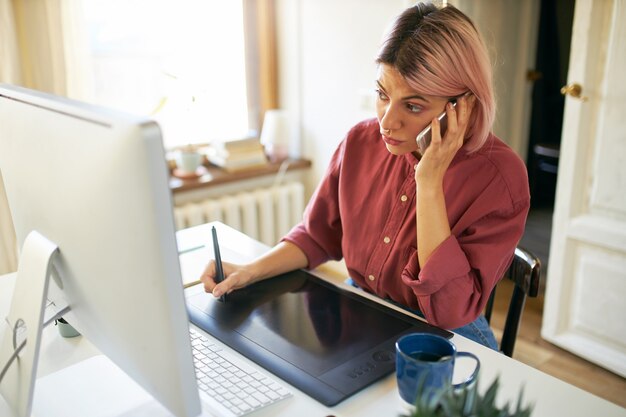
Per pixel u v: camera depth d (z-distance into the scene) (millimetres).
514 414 601
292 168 2805
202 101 2654
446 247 1075
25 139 781
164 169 588
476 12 2654
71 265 773
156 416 838
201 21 2588
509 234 1146
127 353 742
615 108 2039
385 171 1272
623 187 2066
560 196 2266
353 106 2594
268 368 936
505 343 1320
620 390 2137
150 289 634
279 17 2812
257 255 1456
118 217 630
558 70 3742
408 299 1239
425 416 582
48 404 866
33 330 784
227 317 1100
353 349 985
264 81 2863
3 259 2008
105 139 610
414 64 1012
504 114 3168
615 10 1968
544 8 3557
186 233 1615
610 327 2219
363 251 1291
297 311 1122
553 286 2367
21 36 2035
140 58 2477
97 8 2322
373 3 2379
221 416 825
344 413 840
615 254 2146
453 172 1176
